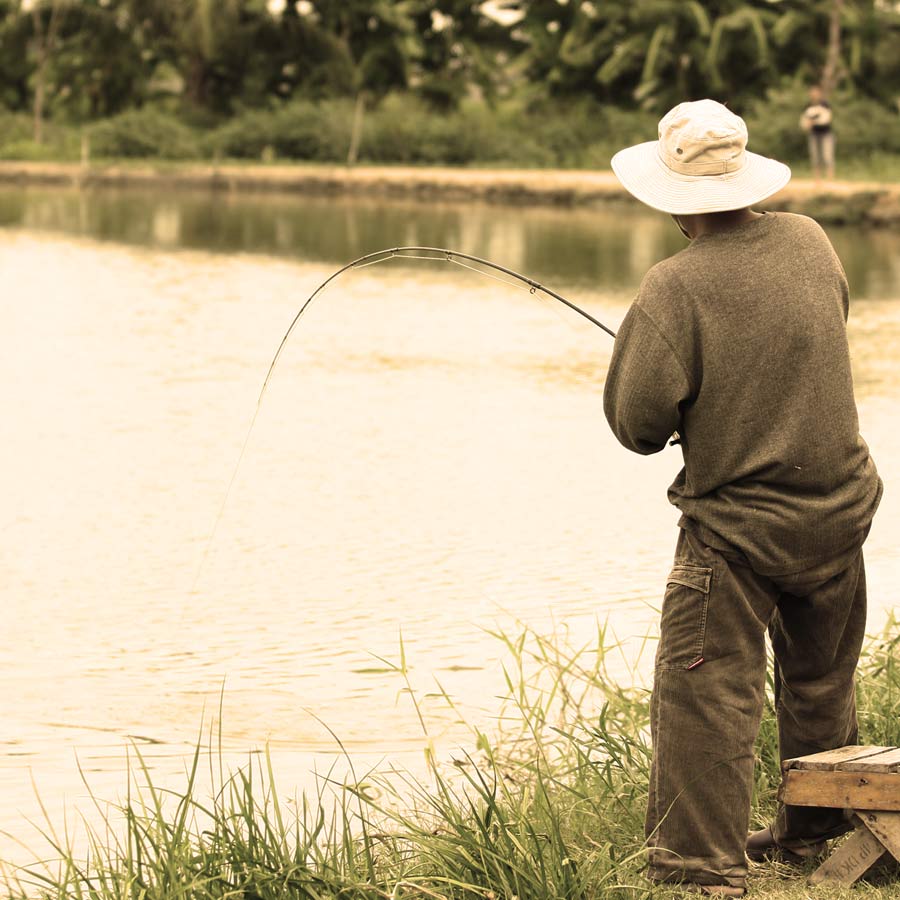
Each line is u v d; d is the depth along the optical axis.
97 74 90.44
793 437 5.67
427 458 15.88
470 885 5.59
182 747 8.27
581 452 16.25
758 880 6.11
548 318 27.45
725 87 79.81
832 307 5.75
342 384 20.34
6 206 56.53
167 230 45.97
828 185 49.50
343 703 8.95
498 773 7.03
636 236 44.75
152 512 13.66
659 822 5.86
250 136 78.44
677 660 5.83
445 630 10.35
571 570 11.84
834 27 67.62
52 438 16.83
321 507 13.83
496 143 74.94
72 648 9.98
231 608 10.84
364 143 75.94
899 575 11.49
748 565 5.76
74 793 7.66
